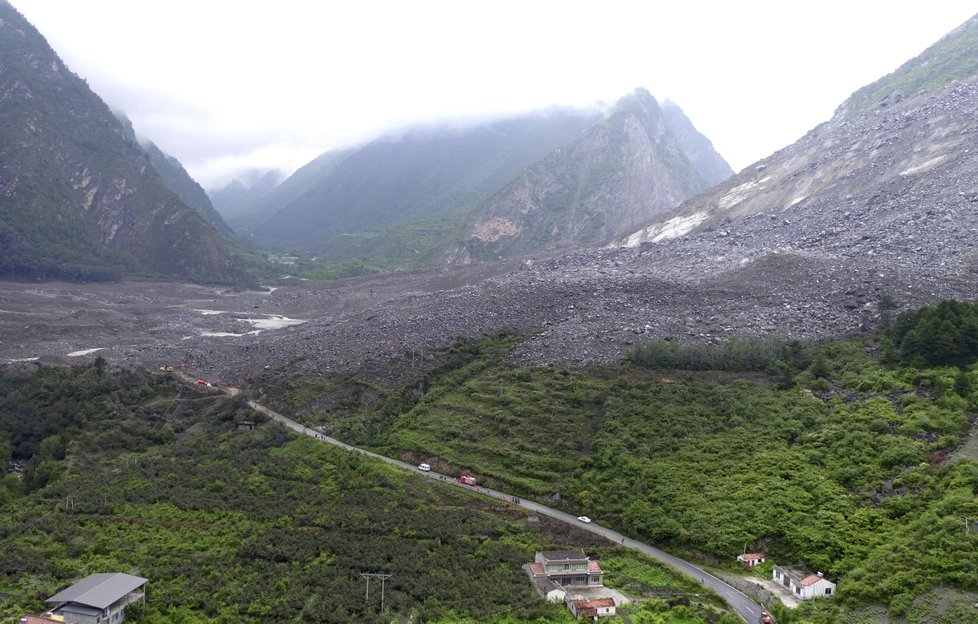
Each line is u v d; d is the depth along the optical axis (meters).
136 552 93.94
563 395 130.50
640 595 82.38
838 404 109.19
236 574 87.94
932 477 87.06
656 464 105.94
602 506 102.31
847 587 74.94
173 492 112.06
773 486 95.62
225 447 132.38
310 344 184.25
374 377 154.50
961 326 111.38
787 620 74.69
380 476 116.06
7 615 77.12
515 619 78.19
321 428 140.00
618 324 155.12
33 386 165.88
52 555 93.31
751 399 116.62
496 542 94.94
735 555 87.81
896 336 121.94
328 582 85.69
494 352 154.88
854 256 169.12
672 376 129.25
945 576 71.44
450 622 77.25
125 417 151.50
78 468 127.94
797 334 136.62
